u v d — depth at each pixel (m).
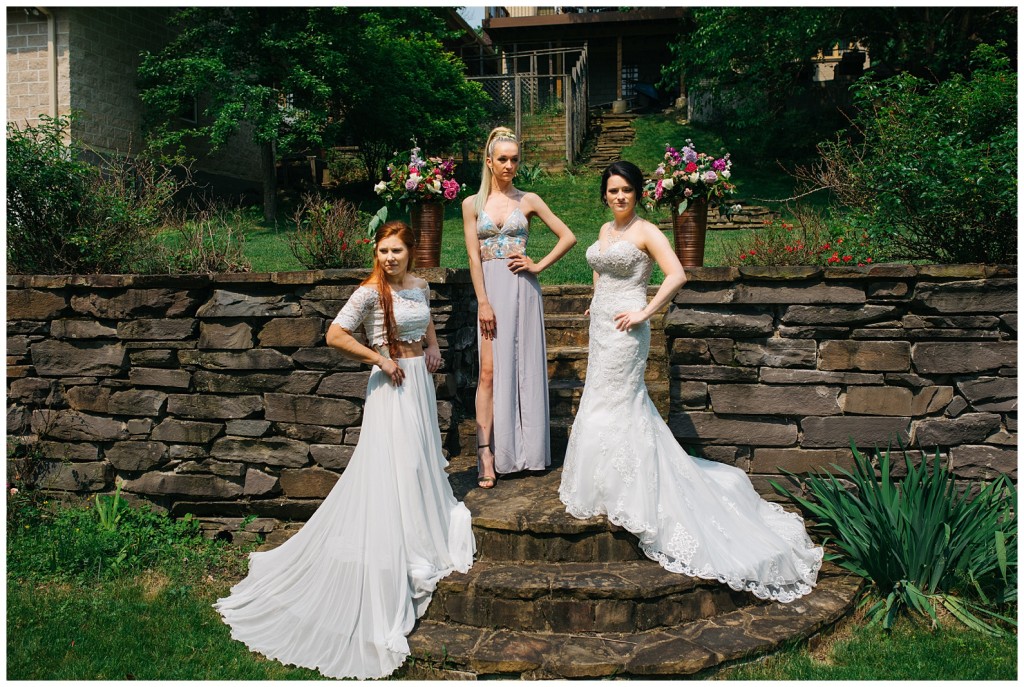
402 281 3.68
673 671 2.98
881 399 4.11
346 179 14.77
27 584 3.94
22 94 11.04
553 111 15.85
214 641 3.43
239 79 11.27
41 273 5.11
